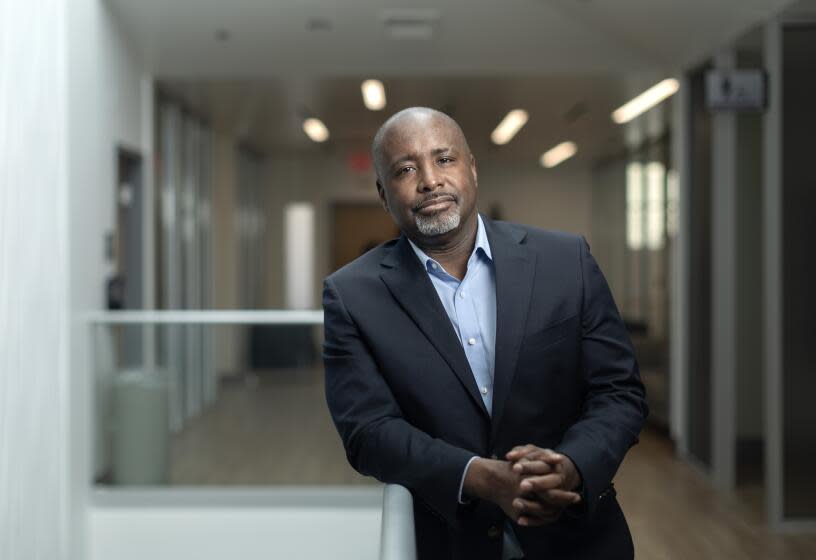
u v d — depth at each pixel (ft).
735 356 21.80
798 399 15.79
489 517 4.64
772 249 15.65
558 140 36.47
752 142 21.65
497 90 25.91
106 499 16.83
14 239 13.62
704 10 17.88
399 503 3.87
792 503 16.02
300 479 16.78
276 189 44.06
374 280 5.01
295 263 44.19
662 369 26.08
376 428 4.60
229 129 34.42
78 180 16.98
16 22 13.96
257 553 16.80
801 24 15.60
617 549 4.84
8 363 13.29
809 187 15.62
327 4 21.45
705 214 20.68
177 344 16.93
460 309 5.00
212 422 16.88
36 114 14.84
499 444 4.81
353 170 43.96
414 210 4.82
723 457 19.45
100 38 18.95
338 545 16.71
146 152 22.91
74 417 16.29
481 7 21.52
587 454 4.36
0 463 12.85
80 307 16.79
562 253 5.11
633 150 35.01
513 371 4.79
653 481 20.16
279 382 16.88
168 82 23.98
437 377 4.80
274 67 23.57
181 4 21.03
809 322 15.71
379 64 23.40
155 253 24.47
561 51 23.00
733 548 15.03
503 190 44.68
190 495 16.79
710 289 20.25
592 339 5.02
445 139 4.88
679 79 22.41
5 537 12.98
